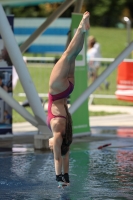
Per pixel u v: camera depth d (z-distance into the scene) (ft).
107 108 130.41
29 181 58.44
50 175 61.26
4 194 53.06
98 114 119.14
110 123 106.32
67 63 51.67
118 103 140.36
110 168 64.95
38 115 76.13
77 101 79.97
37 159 70.28
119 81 128.88
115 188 55.21
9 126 89.15
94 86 80.84
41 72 165.68
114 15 329.52
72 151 76.28
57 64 51.93
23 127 103.30
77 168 65.00
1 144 82.17
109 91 158.10
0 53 87.25
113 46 278.26
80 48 51.85
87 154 74.08
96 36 296.30
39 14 313.73
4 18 71.92
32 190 54.60
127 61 127.34
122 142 83.92
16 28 153.79
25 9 312.91
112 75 176.76
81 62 88.53
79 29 51.52
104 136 90.07
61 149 52.44
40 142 77.30
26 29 153.28
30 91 74.38
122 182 57.82
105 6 328.49
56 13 94.99
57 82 51.85
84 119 90.63
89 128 91.61
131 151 76.23
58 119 52.16
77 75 87.76
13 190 54.60
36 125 77.56
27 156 72.38
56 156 52.21
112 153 74.79
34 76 166.50
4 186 56.29
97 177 60.18
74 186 56.13
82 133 89.92
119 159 70.49
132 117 114.83
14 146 80.28
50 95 52.80
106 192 53.57
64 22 151.94
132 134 92.38
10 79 88.07
